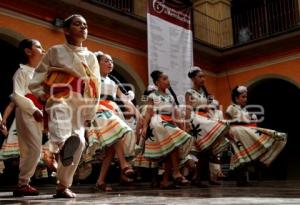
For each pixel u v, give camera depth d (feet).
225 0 39.22
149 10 28.63
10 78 26.71
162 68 28.73
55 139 7.47
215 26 38.19
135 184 18.99
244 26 39.04
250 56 34.83
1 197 9.22
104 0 30.60
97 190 12.09
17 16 22.31
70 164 7.30
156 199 7.38
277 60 33.14
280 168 41.63
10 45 23.40
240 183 14.60
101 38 26.96
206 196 7.97
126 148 11.79
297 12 35.73
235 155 14.57
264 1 38.34
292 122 41.55
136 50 29.55
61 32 24.39
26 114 9.89
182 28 30.89
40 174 15.24
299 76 31.68
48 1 23.48
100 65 12.19
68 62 8.05
